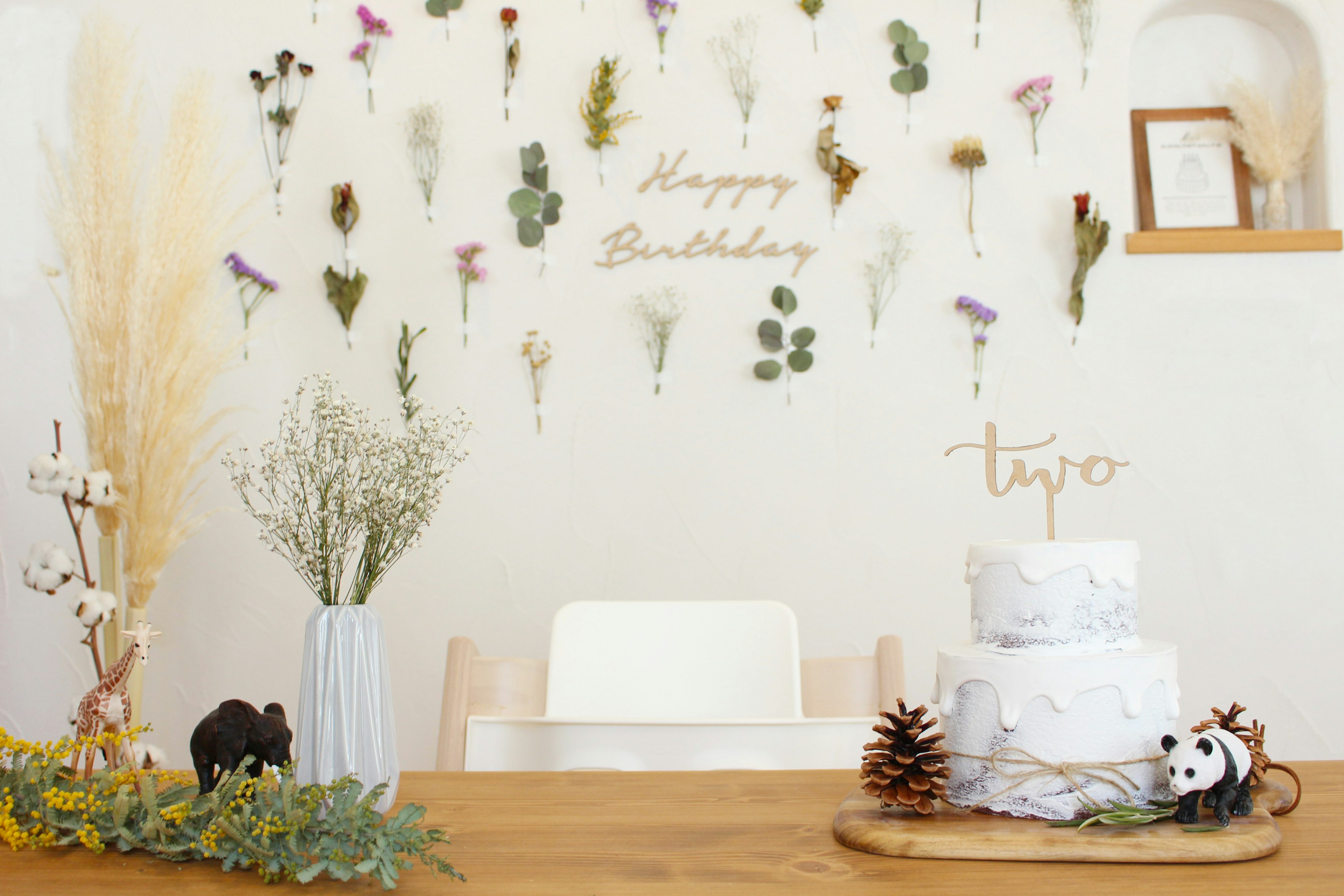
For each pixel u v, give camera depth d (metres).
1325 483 2.08
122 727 1.02
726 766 1.21
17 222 2.16
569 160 2.16
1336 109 2.12
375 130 2.16
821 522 2.12
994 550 0.84
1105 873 0.69
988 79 2.15
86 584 2.00
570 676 1.31
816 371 2.13
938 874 0.70
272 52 2.18
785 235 2.15
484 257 2.15
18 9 2.18
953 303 2.13
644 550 2.12
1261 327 2.10
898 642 1.28
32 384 2.14
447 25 2.18
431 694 2.10
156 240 1.69
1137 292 2.12
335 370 2.13
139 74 2.15
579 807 0.90
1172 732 0.81
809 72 2.16
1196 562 2.08
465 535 2.12
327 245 2.15
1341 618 2.06
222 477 2.11
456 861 0.75
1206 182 2.16
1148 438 2.10
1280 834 0.74
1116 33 2.14
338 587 0.91
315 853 0.70
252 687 2.09
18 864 0.76
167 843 0.77
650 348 2.13
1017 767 0.79
